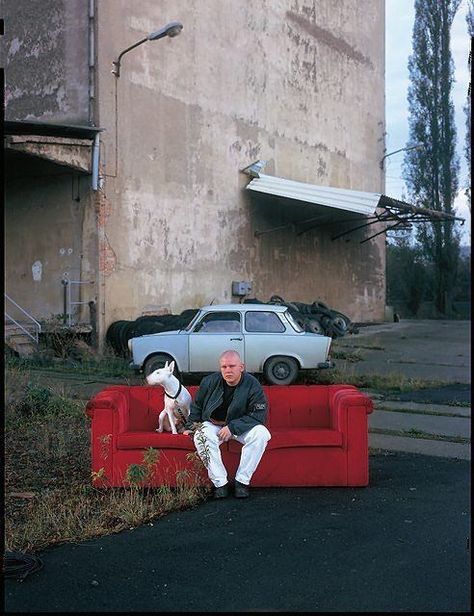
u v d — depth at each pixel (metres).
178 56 18.27
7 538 4.66
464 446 7.98
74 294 15.95
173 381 6.33
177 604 3.75
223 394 5.84
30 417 8.58
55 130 15.05
